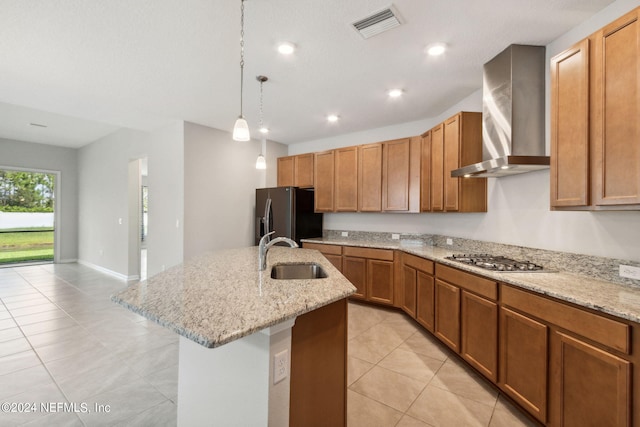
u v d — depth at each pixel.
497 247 2.81
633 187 1.40
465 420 1.82
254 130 4.59
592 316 1.41
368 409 1.92
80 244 6.88
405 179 3.91
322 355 1.43
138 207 5.46
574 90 1.70
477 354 2.22
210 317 1.09
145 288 1.51
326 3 1.79
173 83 2.90
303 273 2.36
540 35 2.14
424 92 3.14
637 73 1.38
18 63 2.50
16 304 3.89
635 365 1.26
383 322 3.43
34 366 2.39
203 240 4.22
